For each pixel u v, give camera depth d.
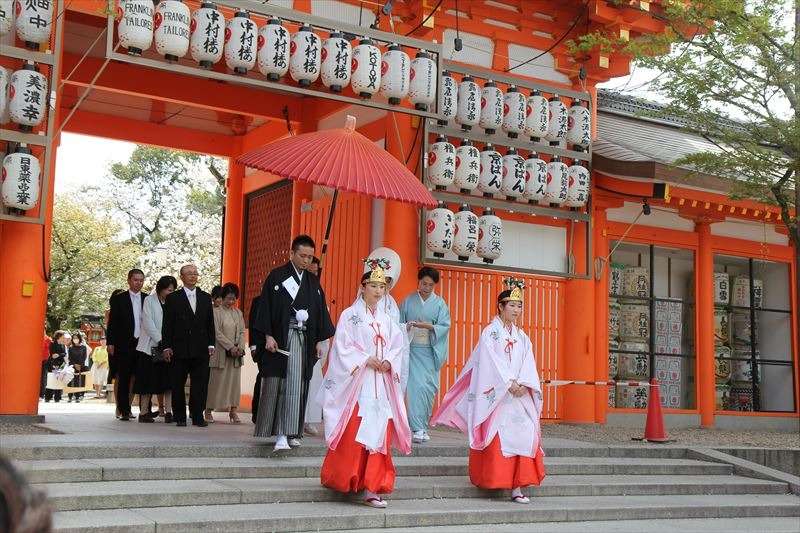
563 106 12.66
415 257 11.78
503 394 7.54
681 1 11.73
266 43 9.93
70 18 11.57
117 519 5.81
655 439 10.98
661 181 12.77
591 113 13.25
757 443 11.89
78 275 34.56
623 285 14.41
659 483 8.80
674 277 14.98
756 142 11.88
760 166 11.55
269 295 8.03
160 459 7.50
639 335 14.48
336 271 12.68
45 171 8.99
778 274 16.52
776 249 16.30
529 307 12.88
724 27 11.43
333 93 10.52
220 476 7.32
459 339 12.20
